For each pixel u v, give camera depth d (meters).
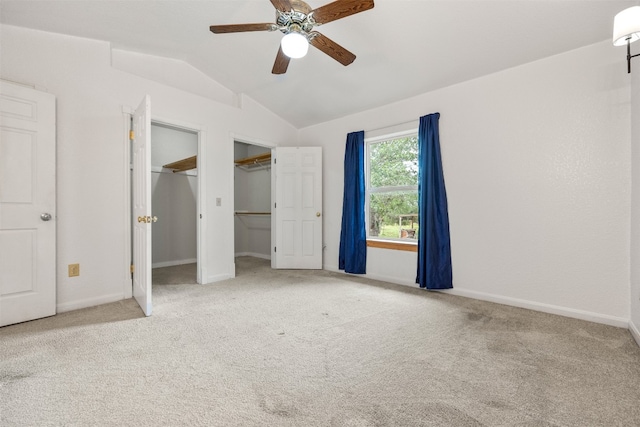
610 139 2.40
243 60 3.50
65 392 1.50
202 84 3.87
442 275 3.30
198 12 2.69
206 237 3.79
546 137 2.70
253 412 1.37
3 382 1.58
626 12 1.68
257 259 5.75
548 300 2.71
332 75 3.53
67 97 2.72
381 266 3.95
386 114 3.92
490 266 3.04
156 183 5.03
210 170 3.83
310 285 3.67
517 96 2.86
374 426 1.28
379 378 1.65
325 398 1.48
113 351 1.94
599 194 2.45
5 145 2.33
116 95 3.01
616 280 2.39
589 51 2.48
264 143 4.51
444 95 3.37
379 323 2.45
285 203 4.71
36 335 2.17
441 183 3.32
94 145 2.87
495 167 3.00
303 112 4.47
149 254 2.60
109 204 2.96
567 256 2.61
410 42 2.80
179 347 2.01
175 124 3.47
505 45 2.63
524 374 1.69
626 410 1.38
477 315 2.63
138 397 1.47
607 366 1.77
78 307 2.77
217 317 2.57
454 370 1.73
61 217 2.69
